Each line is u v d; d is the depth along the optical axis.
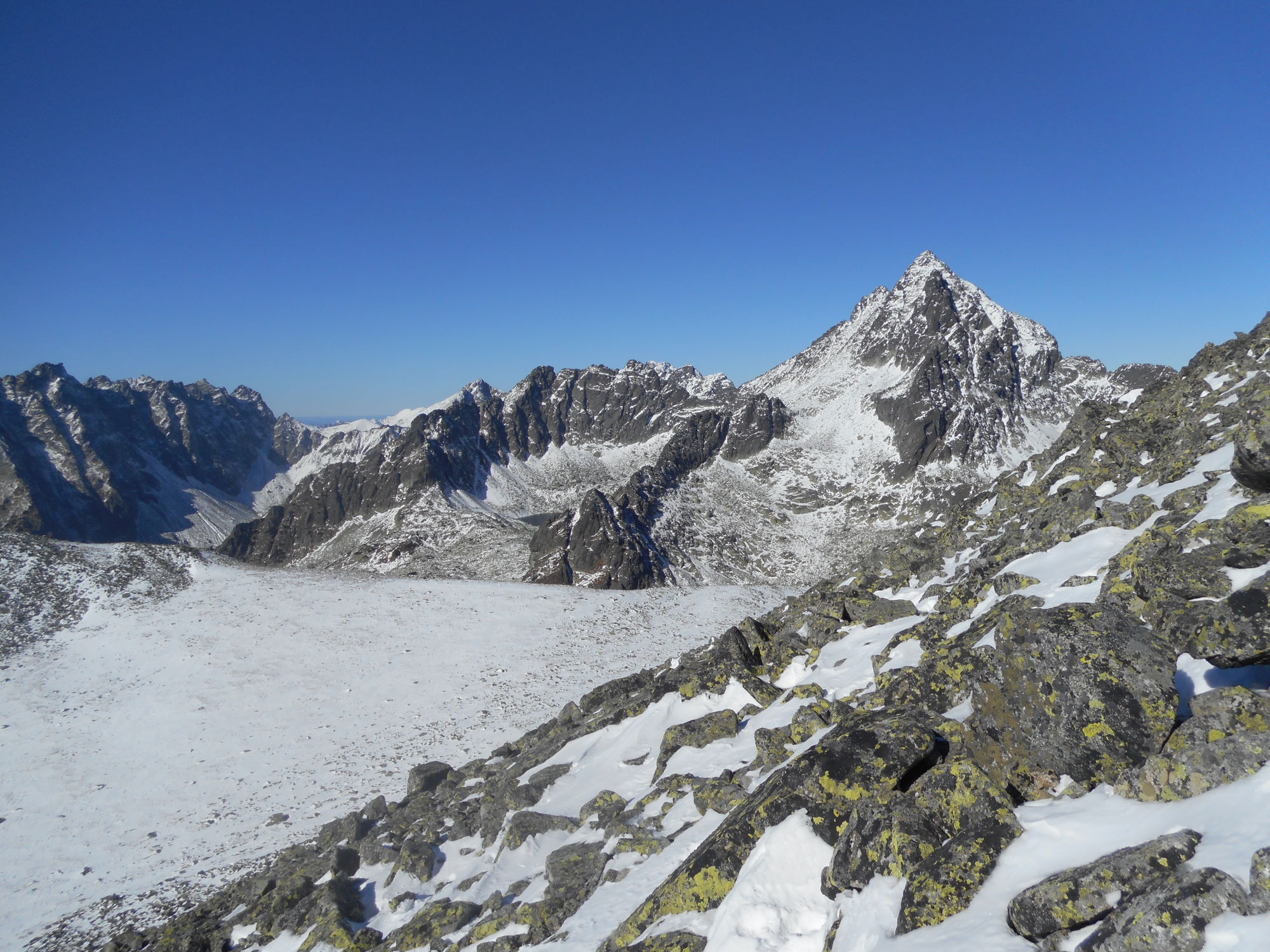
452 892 16.95
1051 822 6.72
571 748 22.14
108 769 44.12
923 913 6.44
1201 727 6.48
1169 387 27.86
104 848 35.47
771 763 12.80
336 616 70.75
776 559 152.38
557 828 16.42
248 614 70.69
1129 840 5.92
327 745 46.00
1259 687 7.08
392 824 24.58
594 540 139.12
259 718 50.72
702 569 143.75
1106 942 4.98
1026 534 19.73
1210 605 8.27
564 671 56.56
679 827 12.85
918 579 23.80
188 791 41.09
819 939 7.48
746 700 18.47
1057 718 7.58
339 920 17.53
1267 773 5.62
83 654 61.69
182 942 19.95
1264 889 4.47
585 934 10.41
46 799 40.56
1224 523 10.66
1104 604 8.62
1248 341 23.47
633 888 11.38
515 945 11.80
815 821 8.82
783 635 22.39
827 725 12.84
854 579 28.00
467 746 43.38
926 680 11.95
